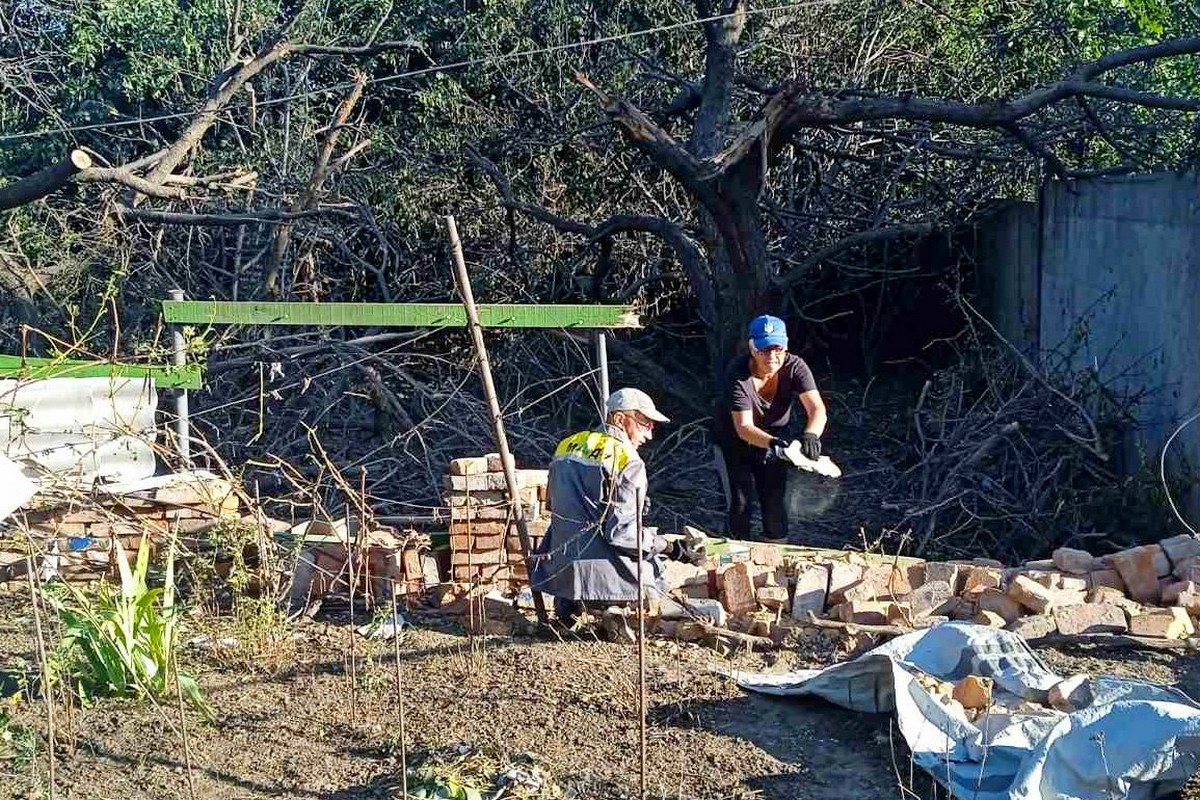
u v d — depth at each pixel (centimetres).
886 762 431
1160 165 1019
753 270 970
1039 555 769
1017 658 470
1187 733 389
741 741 447
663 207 1266
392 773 420
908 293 1353
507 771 414
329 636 554
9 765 424
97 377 651
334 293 1243
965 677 464
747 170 957
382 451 940
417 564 595
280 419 989
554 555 545
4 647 524
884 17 1220
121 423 609
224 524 585
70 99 1480
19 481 399
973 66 1231
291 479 630
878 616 549
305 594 587
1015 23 1223
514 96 1349
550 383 1134
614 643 548
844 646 537
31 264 1291
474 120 1292
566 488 542
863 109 948
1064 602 557
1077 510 764
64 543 603
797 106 945
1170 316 801
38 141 1459
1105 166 1213
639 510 415
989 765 409
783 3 1223
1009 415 864
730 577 566
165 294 1161
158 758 432
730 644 541
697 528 888
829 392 1202
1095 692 443
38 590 518
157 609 514
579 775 420
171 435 619
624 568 542
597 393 1148
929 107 957
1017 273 1188
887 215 1253
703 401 1041
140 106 1437
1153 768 390
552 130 1277
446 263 1270
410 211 1239
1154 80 1184
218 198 1123
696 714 470
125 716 466
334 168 1136
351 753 439
